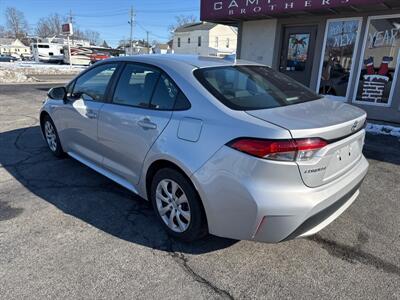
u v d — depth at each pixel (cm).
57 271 231
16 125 659
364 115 260
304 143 200
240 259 249
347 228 295
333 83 804
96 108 339
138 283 221
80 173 406
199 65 279
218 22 953
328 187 225
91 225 291
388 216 318
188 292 214
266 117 219
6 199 336
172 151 247
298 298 211
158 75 284
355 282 226
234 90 257
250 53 947
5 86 1389
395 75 698
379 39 711
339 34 771
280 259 250
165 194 273
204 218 246
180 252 256
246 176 209
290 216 206
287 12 749
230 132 218
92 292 212
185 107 251
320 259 251
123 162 314
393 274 235
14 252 251
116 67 335
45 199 338
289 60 880
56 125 430
